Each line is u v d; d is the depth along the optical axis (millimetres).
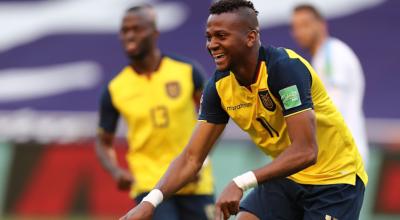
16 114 33719
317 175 15812
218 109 15516
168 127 21812
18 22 34625
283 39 33688
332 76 22422
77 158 32469
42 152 32688
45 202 32250
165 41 34031
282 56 14430
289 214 16531
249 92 14773
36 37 34469
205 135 15594
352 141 15977
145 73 22219
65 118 33656
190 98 22219
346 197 15703
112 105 22516
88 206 32125
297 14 24266
